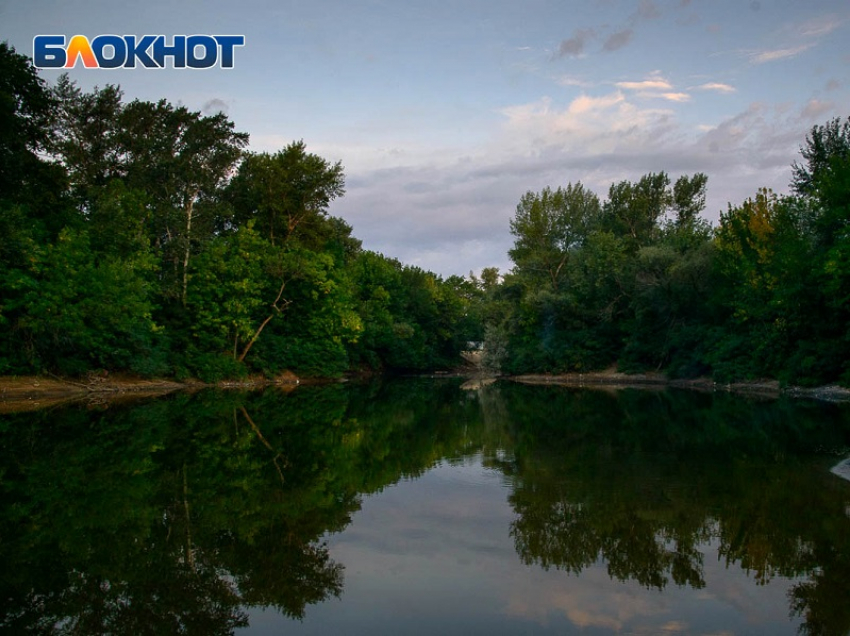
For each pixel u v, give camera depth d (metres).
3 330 30.92
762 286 39.19
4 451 16.38
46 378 33.72
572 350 56.38
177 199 43.09
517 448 17.72
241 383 45.31
